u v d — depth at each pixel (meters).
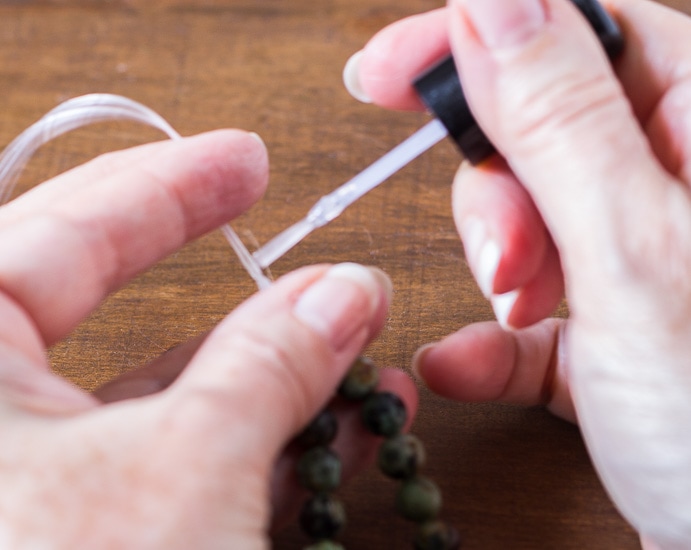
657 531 0.37
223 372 0.34
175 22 0.47
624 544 0.38
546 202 0.36
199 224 0.40
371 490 0.38
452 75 0.37
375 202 0.43
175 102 0.45
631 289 0.35
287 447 0.37
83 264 0.38
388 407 0.36
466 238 0.39
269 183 0.44
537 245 0.38
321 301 0.35
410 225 0.43
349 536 0.38
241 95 0.45
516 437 0.39
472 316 0.41
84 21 0.47
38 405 0.34
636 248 0.35
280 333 0.35
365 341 0.36
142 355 0.41
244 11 0.47
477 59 0.35
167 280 0.42
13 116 0.45
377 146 0.44
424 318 0.41
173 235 0.40
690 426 0.36
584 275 0.35
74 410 0.35
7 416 0.34
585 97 0.35
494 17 0.35
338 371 0.35
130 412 0.34
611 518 0.38
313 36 0.46
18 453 0.33
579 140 0.35
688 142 0.38
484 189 0.39
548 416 0.40
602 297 0.35
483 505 0.38
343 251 0.43
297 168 0.44
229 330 0.35
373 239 0.43
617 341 0.35
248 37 0.46
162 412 0.34
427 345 0.39
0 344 0.36
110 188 0.39
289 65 0.46
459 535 0.38
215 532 0.33
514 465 0.39
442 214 0.43
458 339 0.39
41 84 0.46
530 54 0.35
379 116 0.45
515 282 0.38
